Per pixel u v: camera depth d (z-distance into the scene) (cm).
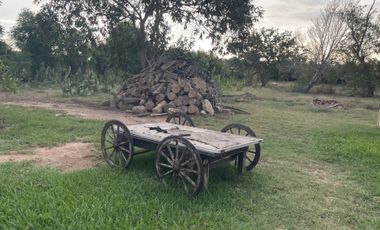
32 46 3675
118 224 402
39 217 405
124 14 2109
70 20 2109
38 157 712
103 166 657
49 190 494
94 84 2519
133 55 2325
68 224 394
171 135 589
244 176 646
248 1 2086
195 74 1677
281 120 1496
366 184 655
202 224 427
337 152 891
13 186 502
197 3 2072
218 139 593
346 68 3662
